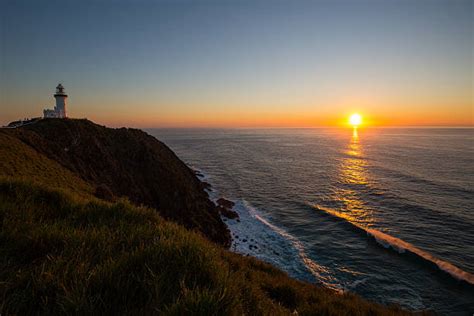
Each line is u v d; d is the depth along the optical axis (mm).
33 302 2580
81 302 2414
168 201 34375
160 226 5086
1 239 3586
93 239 3998
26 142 24406
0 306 2432
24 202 5289
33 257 3449
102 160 32406
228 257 6910
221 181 60531
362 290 20734
